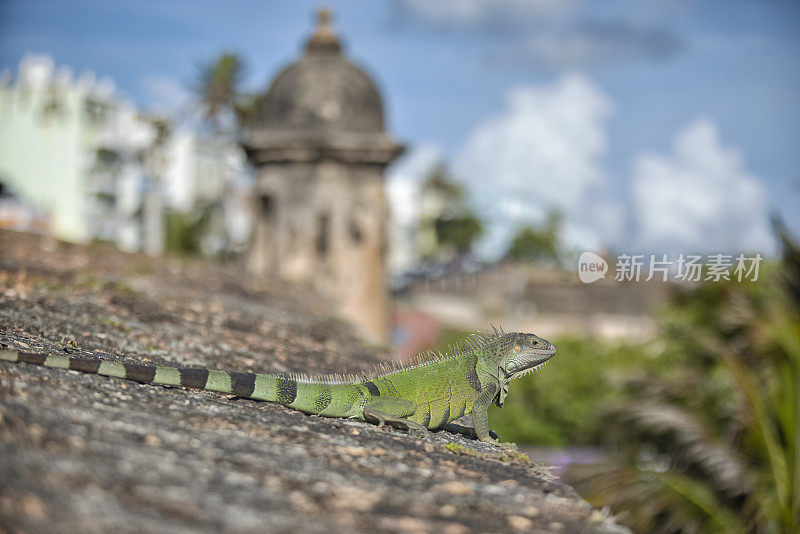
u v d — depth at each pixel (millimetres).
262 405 5266
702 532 11547
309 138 19047
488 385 5871
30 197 68000
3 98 72562
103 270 12836
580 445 21266
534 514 3789
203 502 3182
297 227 19312
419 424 5500
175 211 71938
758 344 11469
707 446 11773
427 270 112188
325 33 20141
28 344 5734
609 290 43062
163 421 4293
